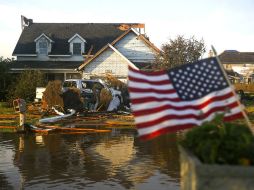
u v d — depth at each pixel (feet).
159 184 30.45
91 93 86.84
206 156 14.33
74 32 144.25
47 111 82.28
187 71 18.15
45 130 58.85
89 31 144.97
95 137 54.75
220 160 14.23
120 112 85.76
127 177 32.60
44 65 131.34
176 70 18.16
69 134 57.67
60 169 35.42
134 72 17.76
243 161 14.02
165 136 53.78
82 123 70.90
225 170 13.20
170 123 17.16
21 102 60.54
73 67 129.80
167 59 119.34
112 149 45.11
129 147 46.32
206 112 17.52
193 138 15.80
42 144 48.75
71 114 77.25
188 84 17.98
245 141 14.66
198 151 14.85
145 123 17.21
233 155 14.24
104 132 59.98
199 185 13.30
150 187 29.66
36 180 31.83
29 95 102.99
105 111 84.99
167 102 17.46
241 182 13.21
